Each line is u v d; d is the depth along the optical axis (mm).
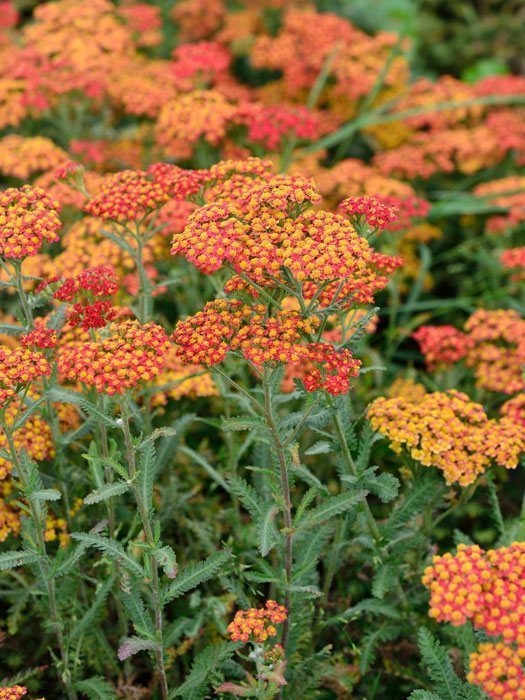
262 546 599
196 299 823
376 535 668
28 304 645
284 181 612
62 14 977
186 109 851
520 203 918
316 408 630
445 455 669
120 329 607
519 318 795
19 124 983
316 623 692
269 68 1073
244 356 598
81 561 693
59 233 847
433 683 688
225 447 757
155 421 777
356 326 650
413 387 804
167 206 792
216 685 644
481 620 568
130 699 677
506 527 703
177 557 729
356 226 652
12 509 673
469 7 1384
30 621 713
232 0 1239
